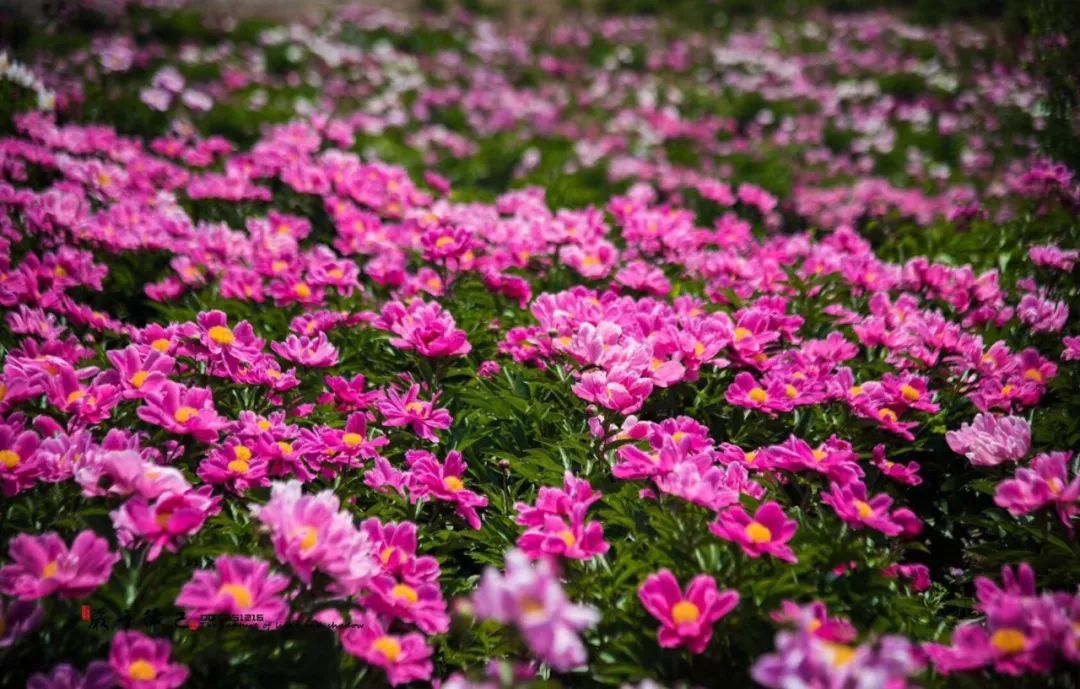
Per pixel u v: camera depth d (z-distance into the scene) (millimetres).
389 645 1357
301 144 3377
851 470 1561
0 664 1334
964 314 2396
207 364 1781
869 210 4008
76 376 1582
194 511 1351
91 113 3926
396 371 2055
